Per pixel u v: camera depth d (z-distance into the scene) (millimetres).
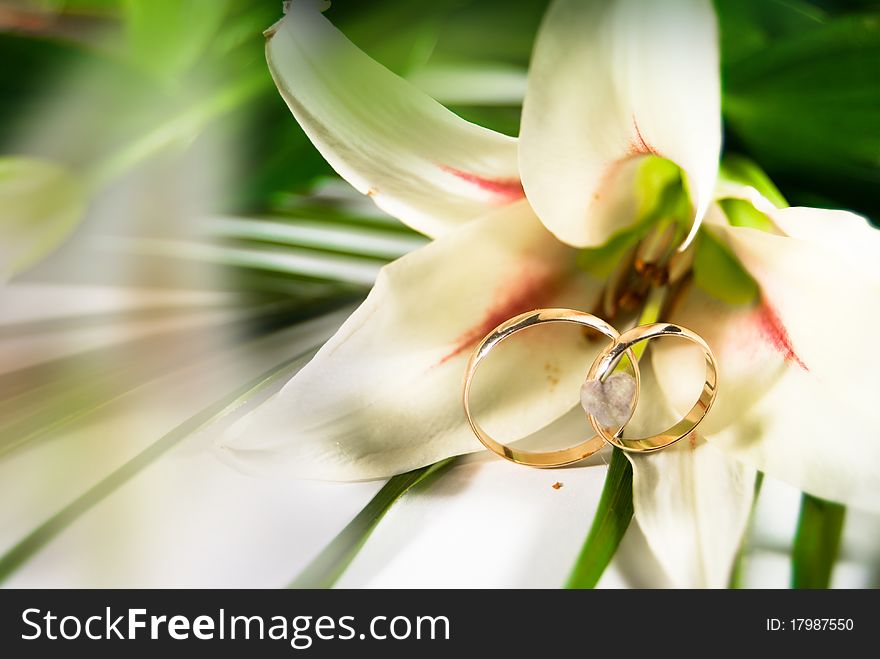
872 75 332
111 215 367
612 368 333
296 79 329
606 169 331
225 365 360
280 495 339
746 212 335
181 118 357
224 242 377
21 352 358
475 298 339
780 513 332
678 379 342
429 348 336
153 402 354
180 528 333
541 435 348
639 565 327
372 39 355
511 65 366
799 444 331
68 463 343
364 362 334
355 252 379
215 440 336
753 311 340
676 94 318
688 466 332
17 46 348
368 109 332
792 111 337
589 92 321
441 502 337
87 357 358
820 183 347
